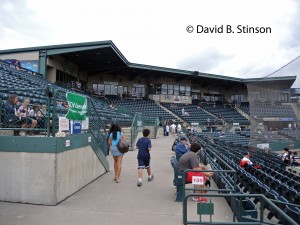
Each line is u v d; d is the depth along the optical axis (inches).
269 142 823.1
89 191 279.1
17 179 237.6
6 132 265.3
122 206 235.0
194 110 1688.0
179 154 338.3
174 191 284.2
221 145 667.4
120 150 317.7
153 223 198.2
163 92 1700.3
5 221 195.9
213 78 1759.4
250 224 145.3
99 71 1480.1
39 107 286.7
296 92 796.6
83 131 306.3
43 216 207.3
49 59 1043.9
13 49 1031.6
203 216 215.0
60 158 240.2
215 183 335.9
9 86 560.1
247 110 1838.1
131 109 1444.4
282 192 272.4
